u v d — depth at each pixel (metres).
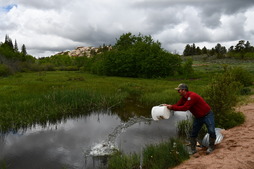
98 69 38.84
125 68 34.69
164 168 4.43
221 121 7.00
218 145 5.12
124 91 16.14
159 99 12.66
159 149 5.16
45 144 6.25
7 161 5.17
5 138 6.78
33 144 6.25
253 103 10.45
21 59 62.44
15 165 4.97
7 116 8.32
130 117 9.50
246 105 10.05
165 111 5.18
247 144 4.82
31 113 9.10
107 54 38.22
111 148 5.84
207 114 4.67
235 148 4.67
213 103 7.34
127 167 4.62
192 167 4.03
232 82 7.56
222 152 4.54
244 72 18.86
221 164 3.93
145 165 4.70
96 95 12.70
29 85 17.73
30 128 7.86
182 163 4.46
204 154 4.79
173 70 34.38
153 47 34.16
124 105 12.09
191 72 32.75
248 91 13.93
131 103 12.63
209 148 4.77
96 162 5.12
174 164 4.48
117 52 37.78
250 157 4.08
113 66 36.34
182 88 4.73
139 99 13.39
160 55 32.84
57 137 6.85
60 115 9.76
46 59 95.88
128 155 5.22
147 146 5.55
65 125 8.29
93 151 5.71
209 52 111.06
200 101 4.63
